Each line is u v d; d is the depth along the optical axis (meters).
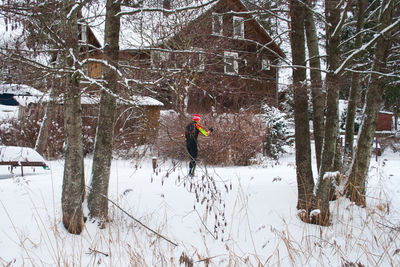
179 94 4.36
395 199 5.91
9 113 15.17
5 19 3.48
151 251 4.16
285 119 14.52
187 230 4.74
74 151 4.37
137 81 4.22
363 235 4.73
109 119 4.75
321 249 4.19
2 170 9.66
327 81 4.82
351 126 6.87
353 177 5.74
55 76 3.75
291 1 5.22
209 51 4.60
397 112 23.88
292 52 5.44
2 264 3.55
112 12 4.64
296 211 5.36
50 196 5.44
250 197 5.88
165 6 6.01
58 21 4.05
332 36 4.89
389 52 5.99
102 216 4.61
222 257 4.09
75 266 3.66
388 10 5.36
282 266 3.97
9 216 4.57
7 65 3.63
